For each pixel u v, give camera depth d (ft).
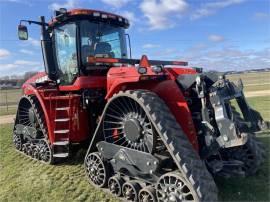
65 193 17.90
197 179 13.32
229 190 16.92
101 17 21.80
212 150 14.55
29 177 20.97
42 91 22.74
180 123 15.19
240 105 16.75
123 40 23.76
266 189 16.89
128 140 16.21
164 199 14.30
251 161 17.85
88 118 21.66
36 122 24.89
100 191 17.81
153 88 16.44
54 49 23.47
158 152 15.26
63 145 21.65
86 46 21.65
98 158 17.93
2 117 57.52
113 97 16.47
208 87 15.48
